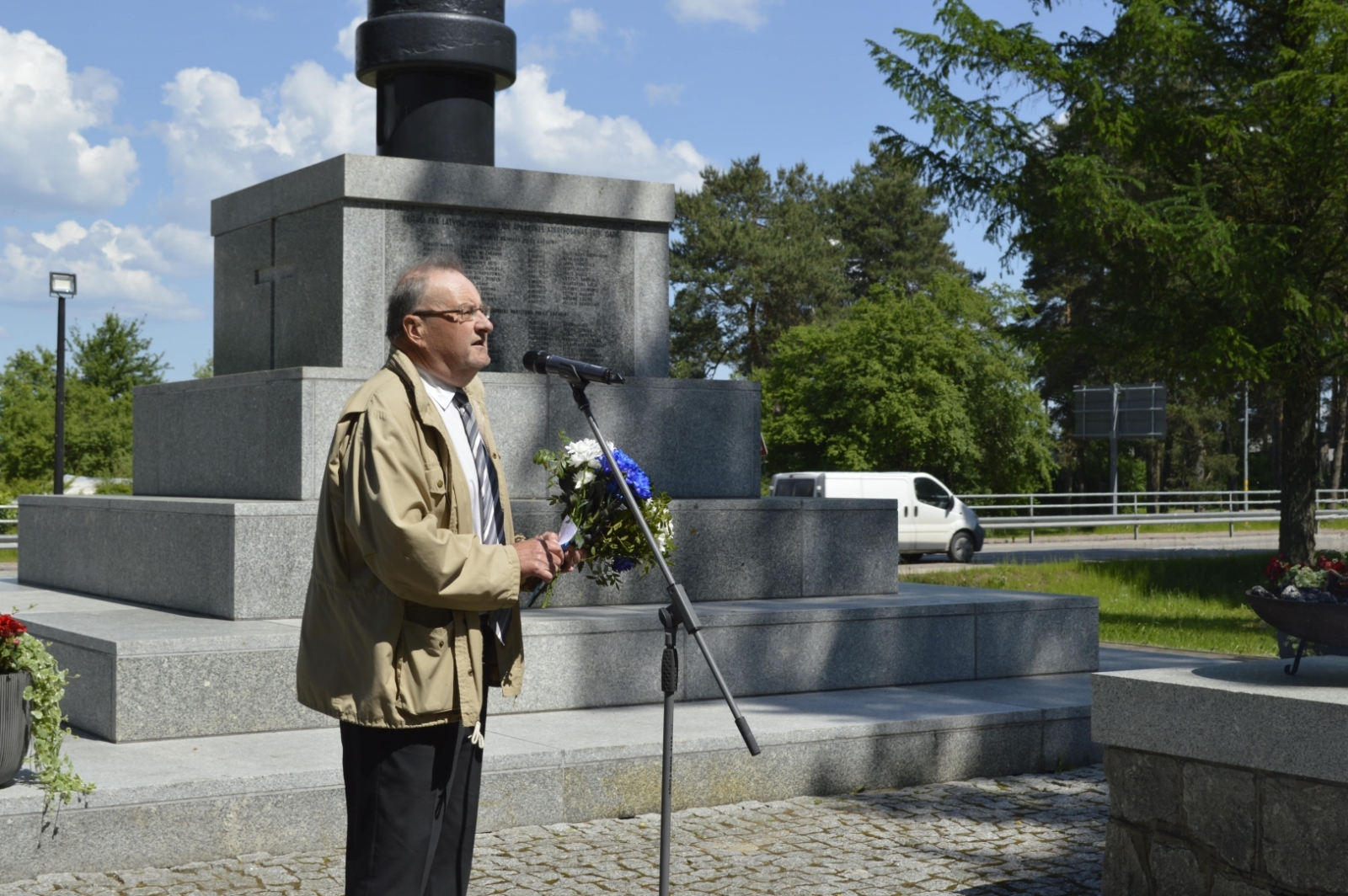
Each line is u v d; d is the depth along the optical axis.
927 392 42.72
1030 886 4.96
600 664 7.14
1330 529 37.81
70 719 6.44
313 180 8.66
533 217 9.00
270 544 7.14
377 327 8.49
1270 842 4.04
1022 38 15.79
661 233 9.48
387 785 3.23
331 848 5.39
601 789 5.95
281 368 8.98
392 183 8.47
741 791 6.28
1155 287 16.17
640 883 4.94
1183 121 15.67
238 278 9.58
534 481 8.49
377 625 3.20
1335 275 16.47
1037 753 7.12
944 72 16.14
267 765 5.52
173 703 6.11
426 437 3.30
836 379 43.28
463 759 3.40
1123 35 15.70
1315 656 4.80
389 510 3.10
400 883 3.21
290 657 6.36
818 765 6.47
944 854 5.41
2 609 8.02
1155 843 4.41
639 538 3.87
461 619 3.27
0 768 4.95
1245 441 47.53
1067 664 8.66
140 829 5.08
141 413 9.99
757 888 4.91
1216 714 4.15
